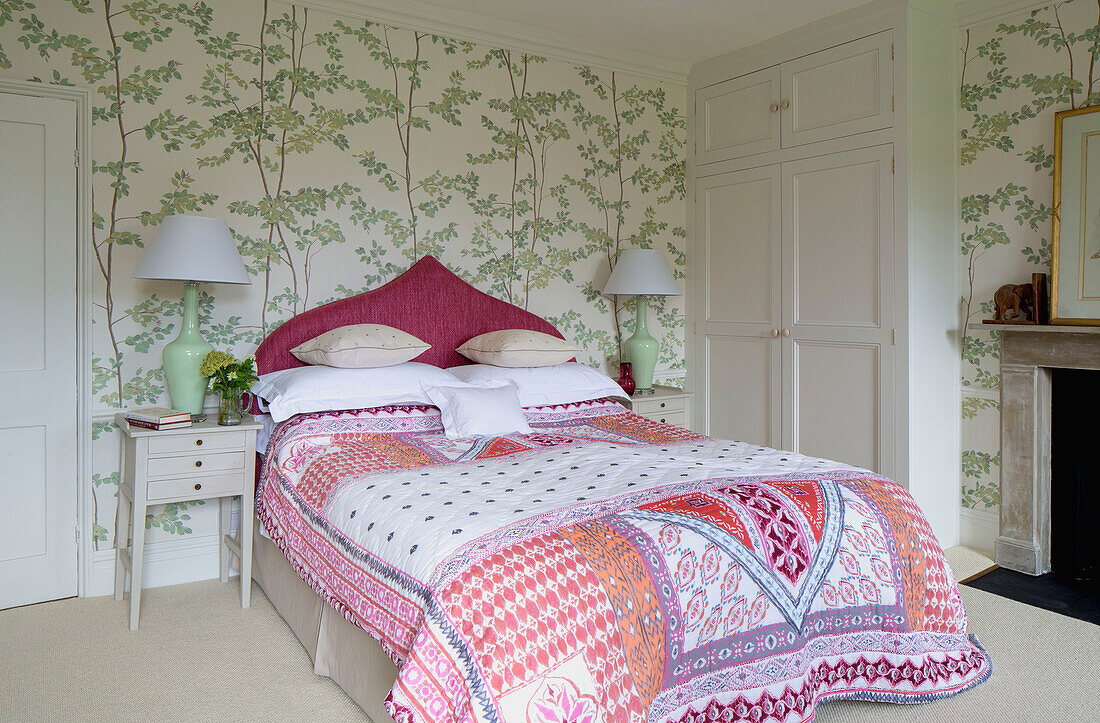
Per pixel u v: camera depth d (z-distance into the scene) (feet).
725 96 14.53
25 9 9.50
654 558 5.86
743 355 14.35
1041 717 7.11
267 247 11.18
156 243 9.45
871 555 6.98
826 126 12.64
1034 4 11.07
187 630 9.11
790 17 12.50
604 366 14.66
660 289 13.41
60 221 9.86
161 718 7.13
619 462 8.10
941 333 11.96
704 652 5.97
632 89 14.70
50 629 9.11
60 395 9.98
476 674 5.00
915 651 7.23
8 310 9.64
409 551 6.14
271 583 9.62
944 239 11.97
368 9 11.71
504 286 13.38
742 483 7.15
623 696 5.29
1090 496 10.88
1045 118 11.07
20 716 7.13
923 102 11.58
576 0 11.84
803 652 6.49
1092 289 10.45
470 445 9.30
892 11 11.54
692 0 11.80
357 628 7.10
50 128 9.73
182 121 10.50
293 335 11.07
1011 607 9.80
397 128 12.17
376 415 9.84
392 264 12.23
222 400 9.66
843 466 8.14
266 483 9.36
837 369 12.62
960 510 12.37
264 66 11.05
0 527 9.70
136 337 10.34
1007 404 11.38
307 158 11.43
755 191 13.98
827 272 12.71
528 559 5.52
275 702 7.43
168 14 10.35
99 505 10.25
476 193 12.99
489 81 13.03
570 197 14.03
